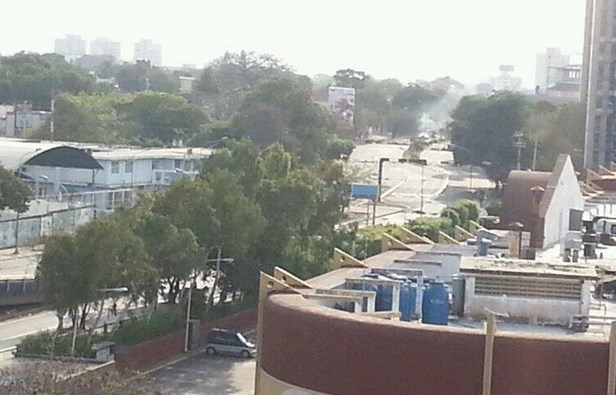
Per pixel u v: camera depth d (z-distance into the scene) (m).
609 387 33.44
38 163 166.12
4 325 98.00
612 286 50.09
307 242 111.75
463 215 140.00
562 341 34.06
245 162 109.31
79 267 83.69
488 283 44.81
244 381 87.94
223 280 106.19
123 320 93.81
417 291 44.66
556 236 69.00
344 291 43.16
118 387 57.47
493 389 34.31
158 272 92.25
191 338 97.62
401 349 35.56
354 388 36.31
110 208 154.12
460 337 34.84
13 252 132.12
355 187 171.00
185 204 99.69
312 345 37.44
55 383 56.81
